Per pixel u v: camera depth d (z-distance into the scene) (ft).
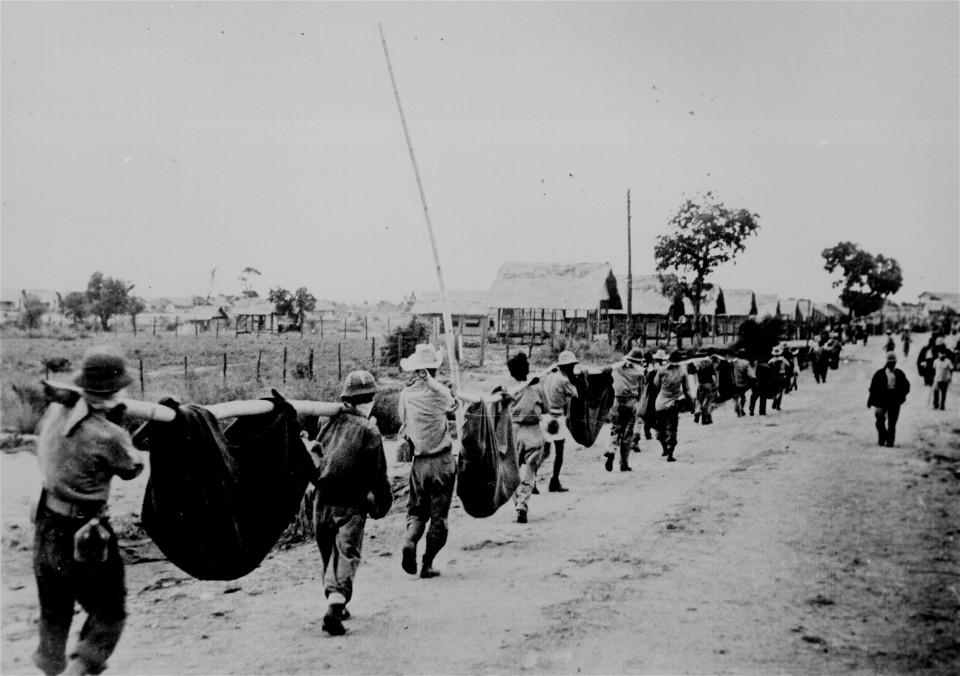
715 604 17.85
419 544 24.03
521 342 128.47
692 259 95.66
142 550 21.08
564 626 16.44
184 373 53.72
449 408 20.61
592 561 21.61
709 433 50.78
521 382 28.02
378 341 95.45
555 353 100.17
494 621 16.80
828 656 14.78
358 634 16.02
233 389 48.19
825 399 71.51
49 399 12.05
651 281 160.97
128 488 25.70
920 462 37.50
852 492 30.45
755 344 74.74
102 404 12.02
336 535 16.66
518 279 140.77
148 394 44.37
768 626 16.35
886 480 32.96
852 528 24.73
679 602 18.02
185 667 13.98
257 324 119.24
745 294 153.17
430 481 20.21
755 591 18.74
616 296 150.10
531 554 22.53
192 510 13.39
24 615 15.79
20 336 72.38
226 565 14.05
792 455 40.60
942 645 15.24
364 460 16.83
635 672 14.06
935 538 23.54
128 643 15.16
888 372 43.19
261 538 14.71
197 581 19.29
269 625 16.46
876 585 19.19
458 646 15.30
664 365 39.99
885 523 25.41
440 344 81.20
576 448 44.34
